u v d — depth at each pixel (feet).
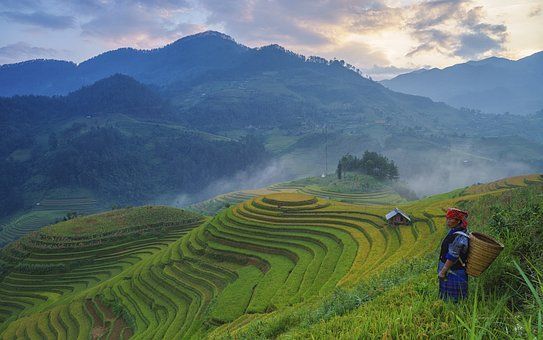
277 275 140.36
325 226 184.03
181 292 162.09
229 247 187.52
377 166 460.55
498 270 23.48
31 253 266.77
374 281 48.83
